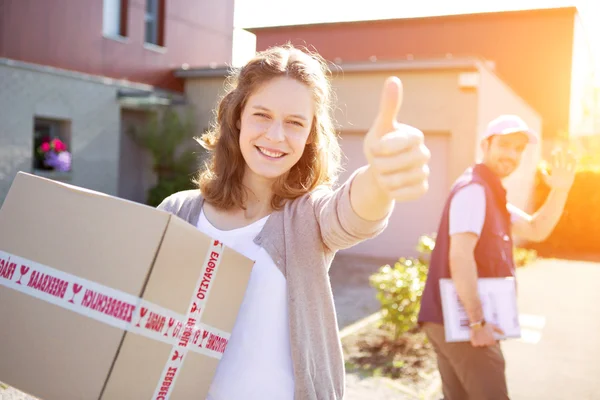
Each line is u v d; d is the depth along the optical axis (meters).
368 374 4.18
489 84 9.95
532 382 4.39
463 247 2.34
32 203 1.39
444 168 9.63
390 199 1.24
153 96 10.12
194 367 1.36
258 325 1.46
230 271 1.39
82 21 9.78
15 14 8.62
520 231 2.87
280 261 1.47
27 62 8.83
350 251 10.50
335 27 18.22
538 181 14.39
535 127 14.96
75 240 1.32
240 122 1.60
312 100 1.52
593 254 13.23
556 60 16.16
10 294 1.36
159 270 1.25
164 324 1.27
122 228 1.27
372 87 9.90
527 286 8.73
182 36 12.09
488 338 2.30
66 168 9.16
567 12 15.91
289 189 1.55
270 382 1.44
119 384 1.23
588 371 4.66
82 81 9.54
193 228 1.30
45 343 1.29
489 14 16.50
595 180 13.76
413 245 9.99
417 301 4.84
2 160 8.38
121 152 11.00
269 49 1.59
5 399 3.26
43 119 9.29
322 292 1.50
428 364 4.39
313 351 1.47
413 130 1.01
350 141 10.16
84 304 1.26
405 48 17.53
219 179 1.62
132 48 10.82
